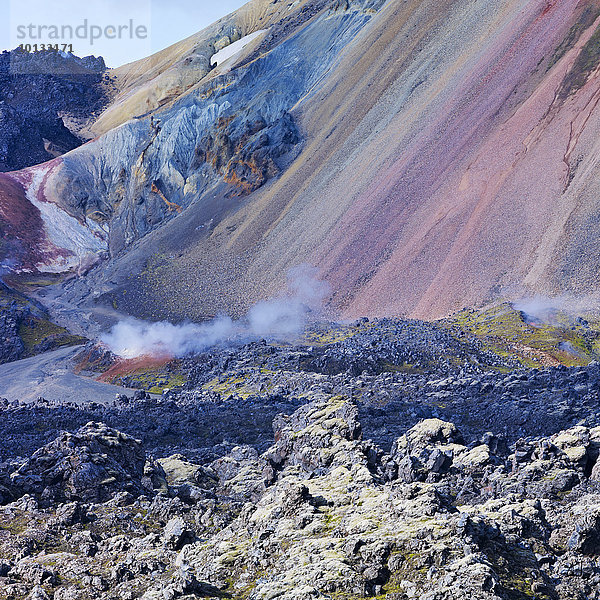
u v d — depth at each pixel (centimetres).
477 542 4016
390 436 9994
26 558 5172
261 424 11938
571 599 3812
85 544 5344
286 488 4912
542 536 4453
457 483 6194
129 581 4684
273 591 3894
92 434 6938
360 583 3838
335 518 4631
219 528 5684
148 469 6969
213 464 8431
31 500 6178
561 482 5581
